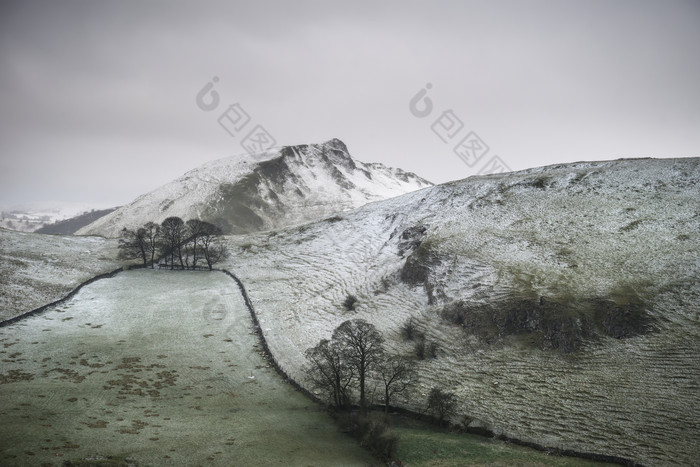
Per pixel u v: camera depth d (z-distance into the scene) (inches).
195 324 2564.0
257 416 1637.6
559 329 2122.3
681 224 2755.9
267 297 3080.7
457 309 2511.1
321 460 1357.0
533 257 2773.1
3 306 2517.2
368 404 1752.0
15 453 1195.9
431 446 1466.5
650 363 1828.2
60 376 1830.7
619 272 2409.0
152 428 1462.8
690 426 1485.0
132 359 2070.6
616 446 1438.2
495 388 1877.5
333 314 2775.6
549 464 1352.1
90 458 1212.5
